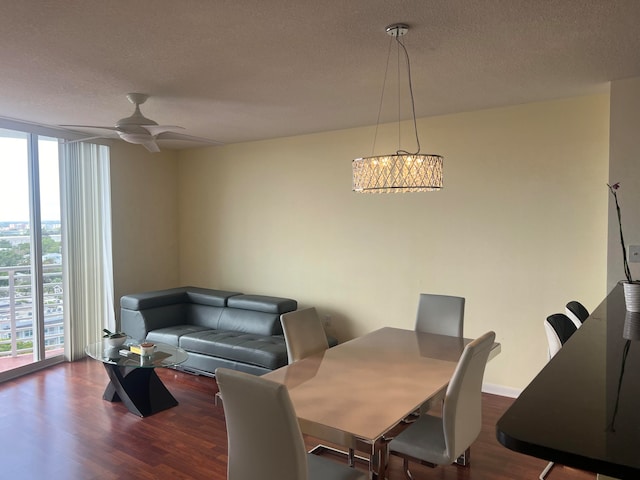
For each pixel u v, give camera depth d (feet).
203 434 11.31
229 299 17.34
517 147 13.24
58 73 9.92
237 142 19.06
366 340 10.89
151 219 20.11
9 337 16.74
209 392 14.10
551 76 10.37
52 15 7.13
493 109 13.53
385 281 15.76
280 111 13.56
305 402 7.17
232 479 6.52
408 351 9.96
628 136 10.57
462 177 14.14
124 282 19.06
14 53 8.72
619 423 3.56
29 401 13.34
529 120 13.03
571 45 8.45
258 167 18.70
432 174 8.46
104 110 13.41
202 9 6.95
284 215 18.08
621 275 10.73
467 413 7.64
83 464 9.95
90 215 17.67
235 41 8.18
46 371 16.01
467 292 14.21
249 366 14.21
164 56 8.91
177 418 12.22
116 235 18.70
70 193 16.90
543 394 4.23
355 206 16.29
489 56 9.00
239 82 10.64
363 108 13.26
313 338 10.83
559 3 6.78
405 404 7.09
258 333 16.12
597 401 4.04
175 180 21.15
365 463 10.14
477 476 9.52
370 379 8.21
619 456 3.01
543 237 13.01
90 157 17.60
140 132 11.66
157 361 12.01
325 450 10.68
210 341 14.98
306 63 9.35
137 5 6.82
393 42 8.26
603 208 12.17
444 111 13.83
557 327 8.59
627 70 9.93
